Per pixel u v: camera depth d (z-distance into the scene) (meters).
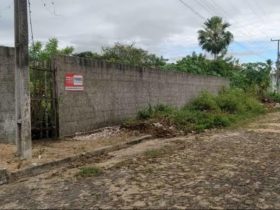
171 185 8.14
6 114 11.83
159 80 21.97
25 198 7.57
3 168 9.23
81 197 7.43
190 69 35.62
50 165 10.15
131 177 8.84
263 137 15.88
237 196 7.39
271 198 7.30
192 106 25.16
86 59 15.48
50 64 13.70
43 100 13.36
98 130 16.22
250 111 28.72
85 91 15.45
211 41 60.91
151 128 16.52
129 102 18.86
